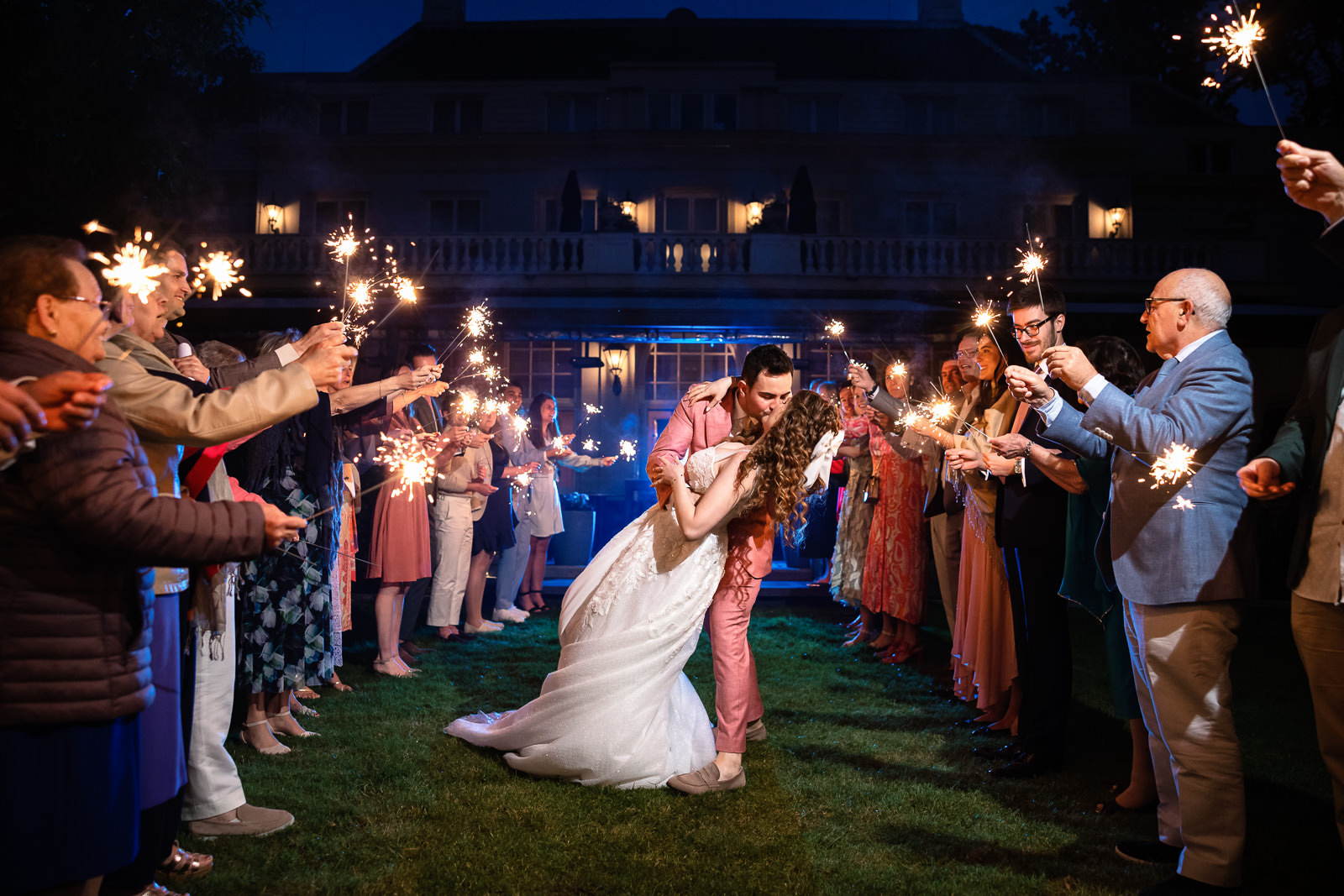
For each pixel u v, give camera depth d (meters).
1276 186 19.30
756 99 19.19
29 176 9.99
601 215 16.08
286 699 3.83
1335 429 2.23
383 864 2.59
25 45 9.81
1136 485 2.54
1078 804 3.23
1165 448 2.35
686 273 15.09
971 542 4.45
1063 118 19.61
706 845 2.79
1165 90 21.16
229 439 1.94
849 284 15.34
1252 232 19.70
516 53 20.91
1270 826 3.04
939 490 5.16
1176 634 2.46
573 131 19.39
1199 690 2.44
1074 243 15.75
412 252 15.16
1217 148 20.34
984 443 3.79
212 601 2.37
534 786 3.26
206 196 16.38
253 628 3.57
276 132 18.23
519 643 6.19
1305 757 3.80
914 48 20.97
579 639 3.42
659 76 19.14
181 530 1.59
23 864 1.53
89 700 1.59
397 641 5.32
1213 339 2.54
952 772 3.58
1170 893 2.43
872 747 3.88
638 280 15.03
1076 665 5.76
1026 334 3.55
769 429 3.32
